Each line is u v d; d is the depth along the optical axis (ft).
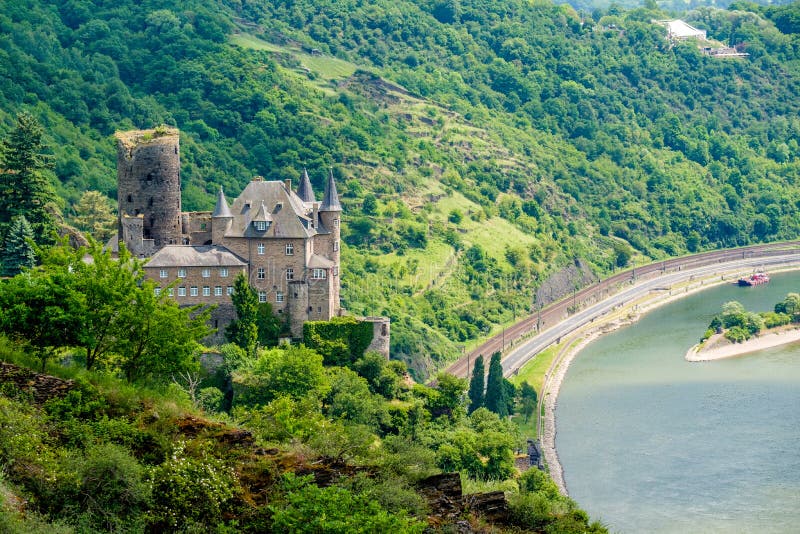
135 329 532.32
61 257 536.01
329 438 531.09
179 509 437.58
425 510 495.00
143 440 451.94
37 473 419.33
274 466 468.34
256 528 444.55
